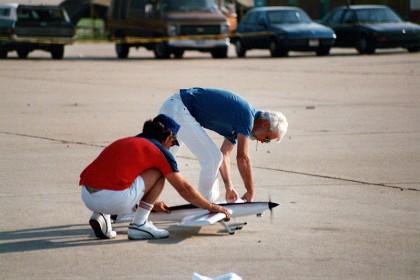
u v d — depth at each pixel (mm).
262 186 14891
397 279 9672
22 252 10953
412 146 18812
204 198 11625
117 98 28625
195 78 35781
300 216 12734
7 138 20438
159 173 11453
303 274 9883
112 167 11188
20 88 32312
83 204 13664
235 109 11953
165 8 50312
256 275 9852
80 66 43938
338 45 51906
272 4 76750
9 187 14938
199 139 12164
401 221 12359
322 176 15711
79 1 76438
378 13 51312
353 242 11250
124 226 12336
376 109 24938
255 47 51125
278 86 31906
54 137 20500
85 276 9891
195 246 11180
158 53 50594
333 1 75375
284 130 12156
